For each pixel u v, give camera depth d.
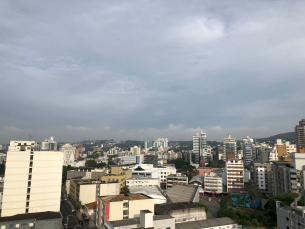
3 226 92.94
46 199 112.88
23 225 95.44
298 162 118.12
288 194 101.56
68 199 168.00
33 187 111.12
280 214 77.75
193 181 199.62
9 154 108.81
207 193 183.12
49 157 115.69
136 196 93.06
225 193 176.88
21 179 109.25
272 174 148.50
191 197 136.25
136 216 86.00
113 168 189.25
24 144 113.75
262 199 136.75
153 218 77.38
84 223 109.88
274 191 143.25
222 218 96.06
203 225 87.62
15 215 102.38
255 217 100.12
